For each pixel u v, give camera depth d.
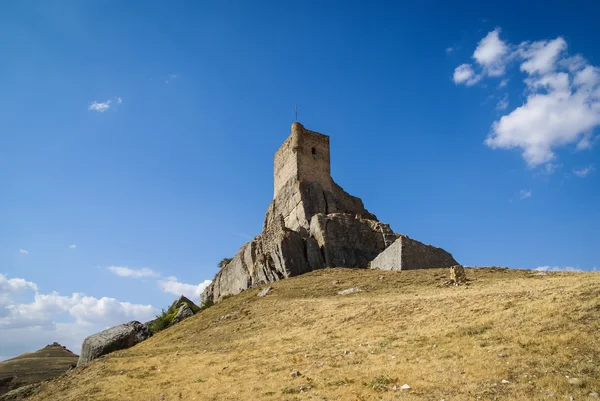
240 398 16.64
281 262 52.91
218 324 35.81
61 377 26.47
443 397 13.55
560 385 12.85
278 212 67.62
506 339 17.28
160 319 47.69
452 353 17.23
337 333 25.12
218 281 73.12
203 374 21.17
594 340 15.01
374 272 44.22
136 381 21.97
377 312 27.12
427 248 47.44
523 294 22.52
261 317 34.19
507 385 13.59
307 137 68.44
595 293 19.05
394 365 17.19
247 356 23.30
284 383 17.47
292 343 24.73
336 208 63.06
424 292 31.66
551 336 16.20
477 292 26.98
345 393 15.17
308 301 35.50
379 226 57.75
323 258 53.81
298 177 65.12
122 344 38.53
